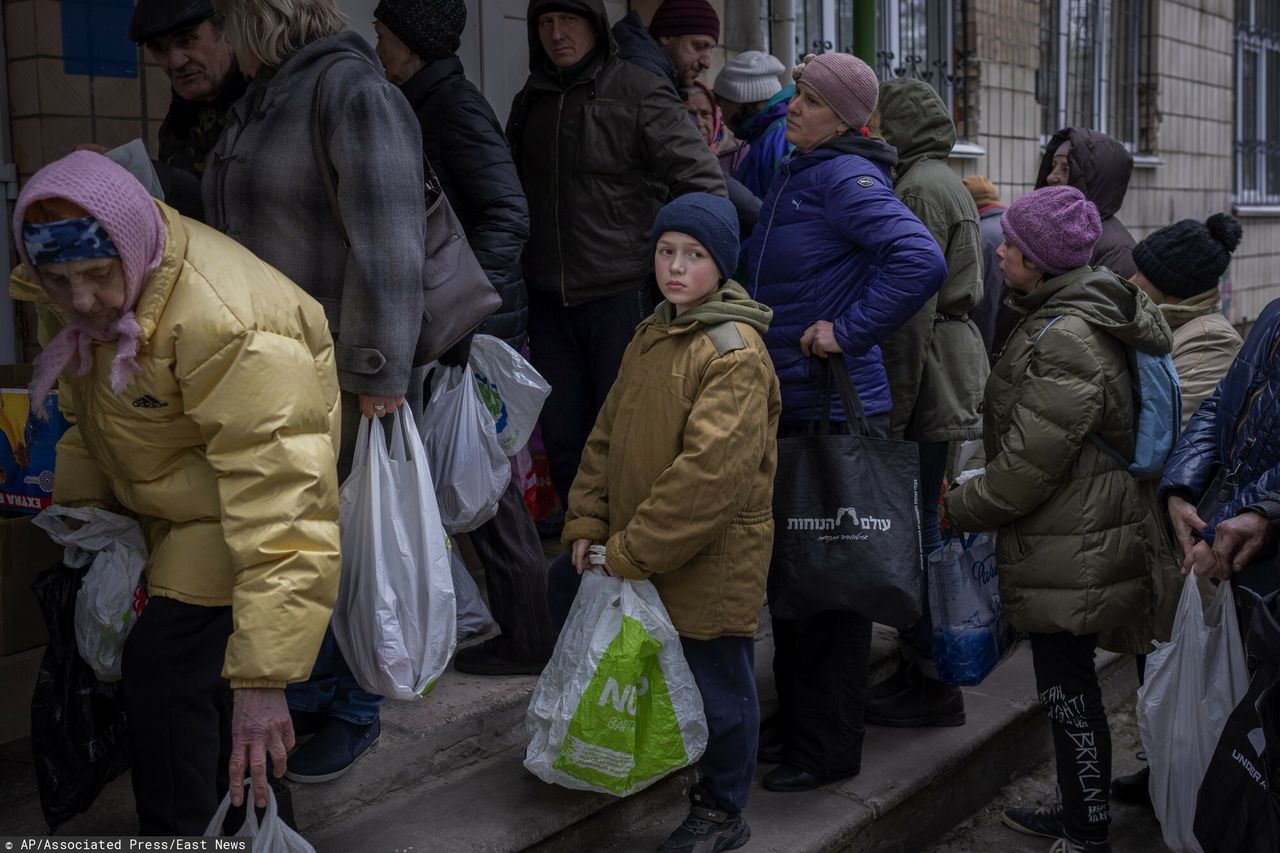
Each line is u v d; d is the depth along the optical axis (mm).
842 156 3141
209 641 2115
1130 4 8383
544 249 3742
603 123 3576
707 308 2652
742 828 2900
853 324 3008
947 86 6703
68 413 2307
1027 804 3734
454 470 3025
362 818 2729
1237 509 2602
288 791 2498
